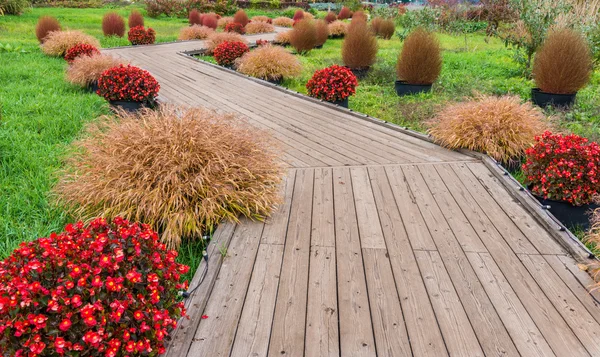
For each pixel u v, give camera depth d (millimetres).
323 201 3715
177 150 3504
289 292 2521
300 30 13234
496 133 4891
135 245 2094
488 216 3484
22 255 1958
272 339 2164
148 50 13211
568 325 2285
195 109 4086
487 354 2082
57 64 9898
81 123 5848
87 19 19938
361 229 3252
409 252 2951
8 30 14938
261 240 3082
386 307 2398
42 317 1639
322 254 2912
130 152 3568
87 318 1669
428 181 4168
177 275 2188
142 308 1897
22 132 5359
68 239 2096
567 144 3816
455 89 8531
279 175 3846
